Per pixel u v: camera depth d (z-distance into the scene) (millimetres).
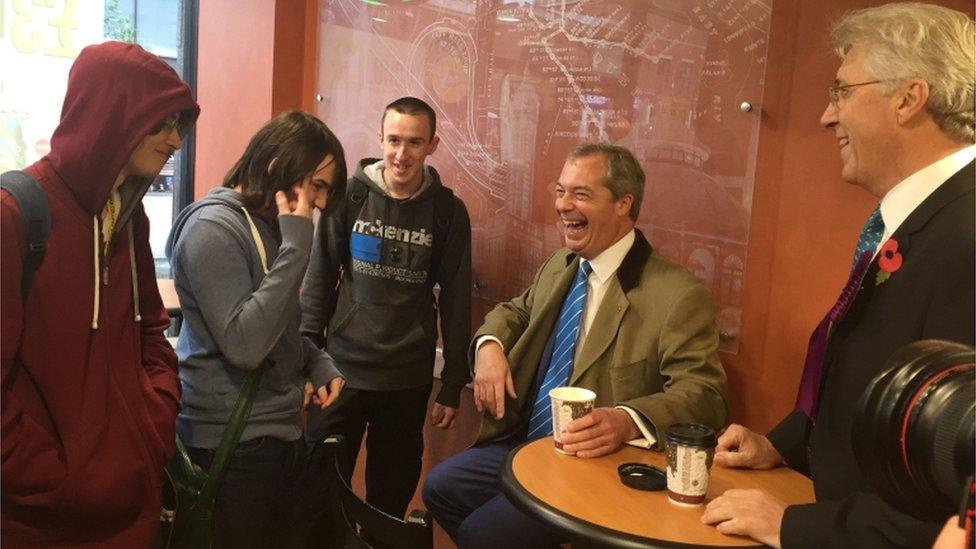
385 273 2629
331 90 3523
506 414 2303
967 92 1294
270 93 3531
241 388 1880
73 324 1491
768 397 2273
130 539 1627
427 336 2707
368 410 2723
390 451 2760
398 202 2619
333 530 1823
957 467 808
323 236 2703
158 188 4238
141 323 1802
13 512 1485
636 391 2107
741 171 2271
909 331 1263
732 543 1405
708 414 1984
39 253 1430
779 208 2215
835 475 1355
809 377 1471
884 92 1338
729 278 2324
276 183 1897
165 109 1560
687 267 2412
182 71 4094
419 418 2760
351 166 3482
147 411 1658
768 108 2207
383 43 3285
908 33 1322
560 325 2275
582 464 1761
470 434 3045
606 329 2154
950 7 1905
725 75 2279
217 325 1805
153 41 4094
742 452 1760
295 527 1972
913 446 851
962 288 1216
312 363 2154
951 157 1329
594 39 2570
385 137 2588
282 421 1943
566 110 2670
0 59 3781
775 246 2229
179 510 1839
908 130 1339
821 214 2135
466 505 2264
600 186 2135
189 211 1913
